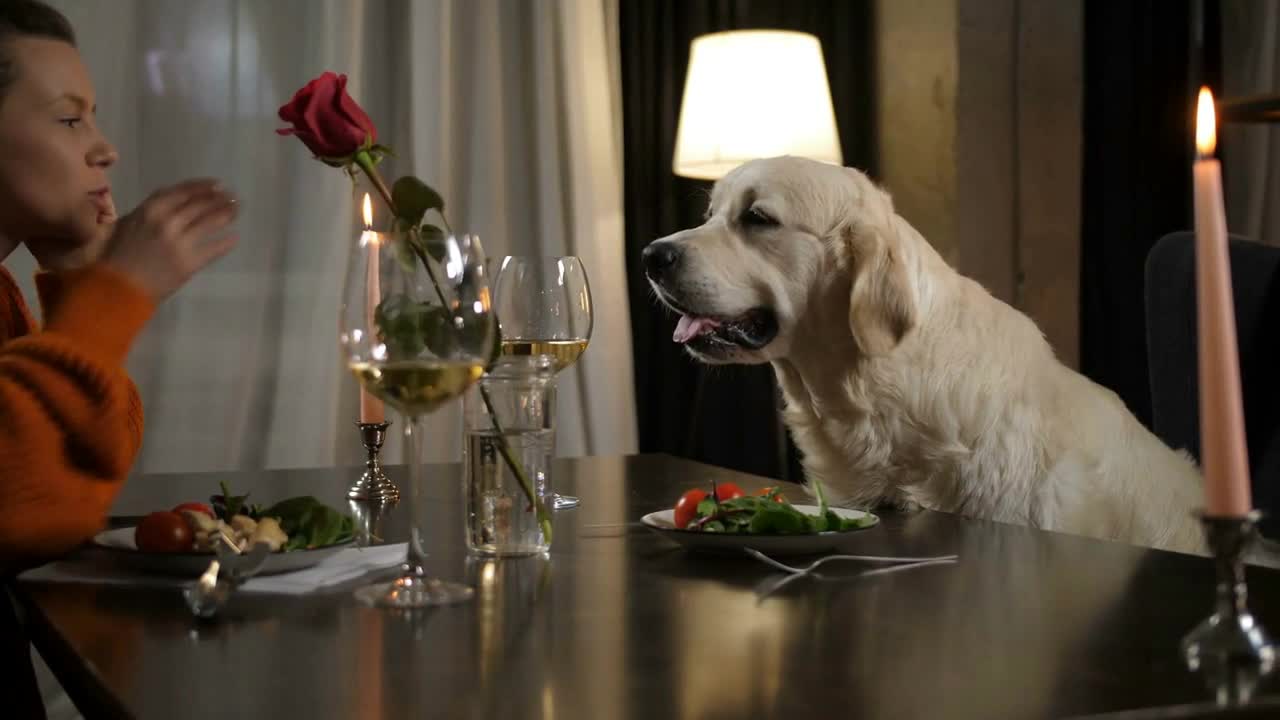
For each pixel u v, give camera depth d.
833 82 3.87
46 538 1.04
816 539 1.12
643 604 0.94
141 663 0.78
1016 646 0.80
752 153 3.21
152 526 1.08
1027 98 3.75
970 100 3.64
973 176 3.67
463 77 3.55
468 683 0.72
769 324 2.13
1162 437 2.11
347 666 0.76
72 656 0.82
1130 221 4.00
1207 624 0.77
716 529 1.17
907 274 1.96
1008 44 3.71
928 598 0.96
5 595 1.26
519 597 0.97
